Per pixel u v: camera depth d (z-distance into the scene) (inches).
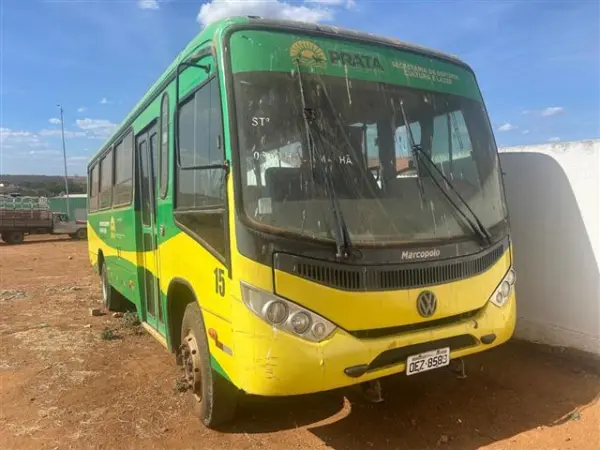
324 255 139.4
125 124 296.4
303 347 134.6
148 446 171.9
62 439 179.3
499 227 175.5
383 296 144.5
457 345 159.3
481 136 188.7
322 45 162.9
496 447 159.9
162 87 214.5
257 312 134.4
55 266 755.4
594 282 214.5
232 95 146.9
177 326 207.0
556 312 230.1
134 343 294.8
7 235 1279.5
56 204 1953.7
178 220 189.0
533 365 222.2
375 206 153.1
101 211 385.4
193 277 174.1
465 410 185.9
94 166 429.4
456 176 176.4
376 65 170.4
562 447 157.2
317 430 176.1
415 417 182.5
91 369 250.5
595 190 212.4
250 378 135.3
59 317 373.4
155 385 226.2
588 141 214.2
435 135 175.8
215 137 155.5
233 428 179.0
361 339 142.3
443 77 185.0
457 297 157.9
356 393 202.8
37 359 269.1
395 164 163.8
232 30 153.3
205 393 173.6
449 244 157.6
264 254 135.2
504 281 173.0
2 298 462.9
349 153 155.9
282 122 149.9
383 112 165.6
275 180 144.6
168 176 202.8
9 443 177.8
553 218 228.8
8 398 217.9
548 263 232.2
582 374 209.3
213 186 157.0
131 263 282.4
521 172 241.6
